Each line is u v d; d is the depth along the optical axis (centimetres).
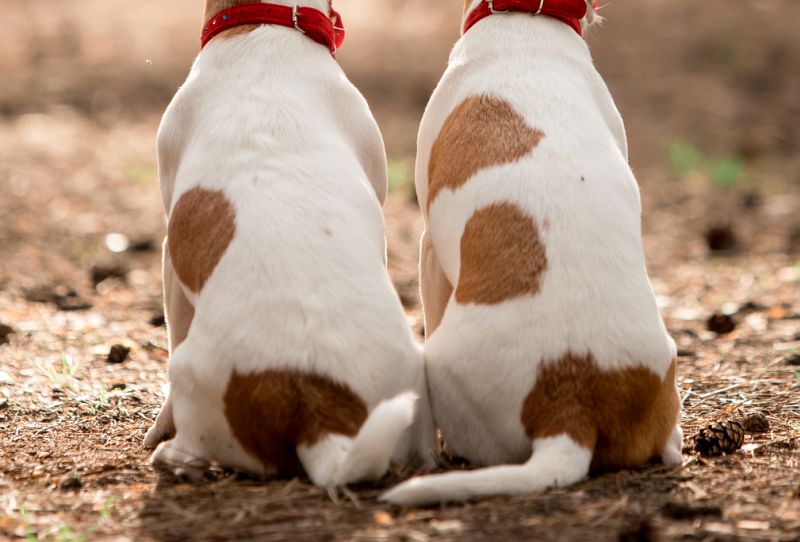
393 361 579
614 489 570
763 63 2381
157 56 2517
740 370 871
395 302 592
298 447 566
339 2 3081
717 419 739
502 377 575
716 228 1393
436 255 654
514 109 636
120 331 998
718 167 1814
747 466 623
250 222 586
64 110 2125
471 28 706
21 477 624
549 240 582
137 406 773
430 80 2308
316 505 550
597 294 576
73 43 2616
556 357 569
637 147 1948
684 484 585
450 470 596
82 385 818
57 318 1041
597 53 2439
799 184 1734
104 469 632
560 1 696
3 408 760
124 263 1312
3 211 1484
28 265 1267
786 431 708
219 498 566
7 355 899
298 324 562
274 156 613
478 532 516
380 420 535
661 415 596
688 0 2809
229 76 661
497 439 585
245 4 688
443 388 596
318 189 603
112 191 1634
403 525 527
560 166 605
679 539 512
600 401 572
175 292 640
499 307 579
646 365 579
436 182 642
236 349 564
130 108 2167
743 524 532
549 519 529
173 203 630
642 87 2253
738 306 1104
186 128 661
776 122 2088
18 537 532
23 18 2878
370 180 687
